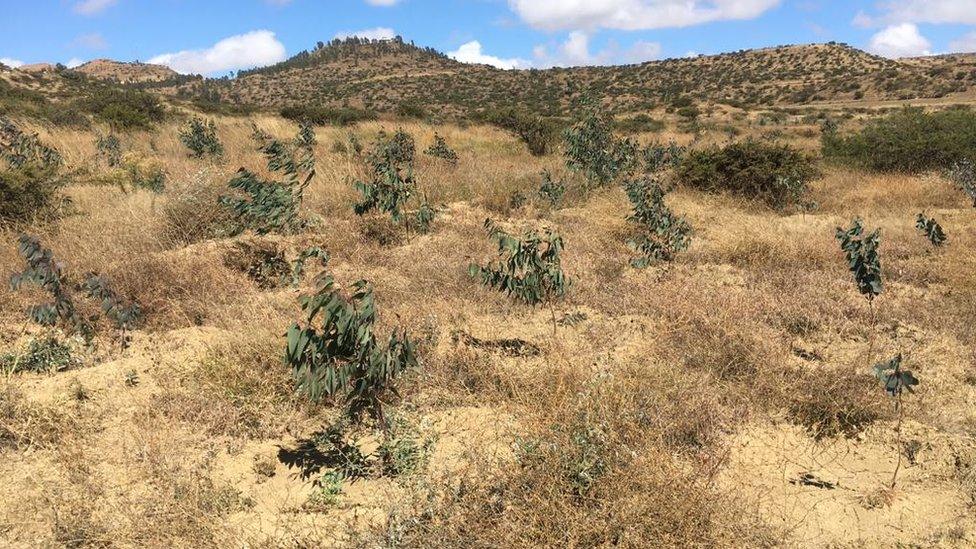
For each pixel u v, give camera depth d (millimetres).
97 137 14508
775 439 3885
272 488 3391
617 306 5918
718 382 4391
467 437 3744
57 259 6219
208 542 2936
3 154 9703
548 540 2791
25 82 42531
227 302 5684
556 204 10172
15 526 3000
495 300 5918
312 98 102375
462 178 11648
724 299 5867
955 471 3570
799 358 4898
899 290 6621
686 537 2779
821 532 3102
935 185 12398
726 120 43125
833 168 15289
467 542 2795
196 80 140125
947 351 5125
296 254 7148
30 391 4133
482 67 136625
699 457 3568
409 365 3535
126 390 4230
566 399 3748
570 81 96688
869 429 3977
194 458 3574
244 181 7031
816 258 7547
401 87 104125
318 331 4719
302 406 4082
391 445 3545
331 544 2945
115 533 2975
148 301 5551
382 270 6711
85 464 3453
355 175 10531
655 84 93062
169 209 7953
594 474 3068
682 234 7453
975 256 7719
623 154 12352
